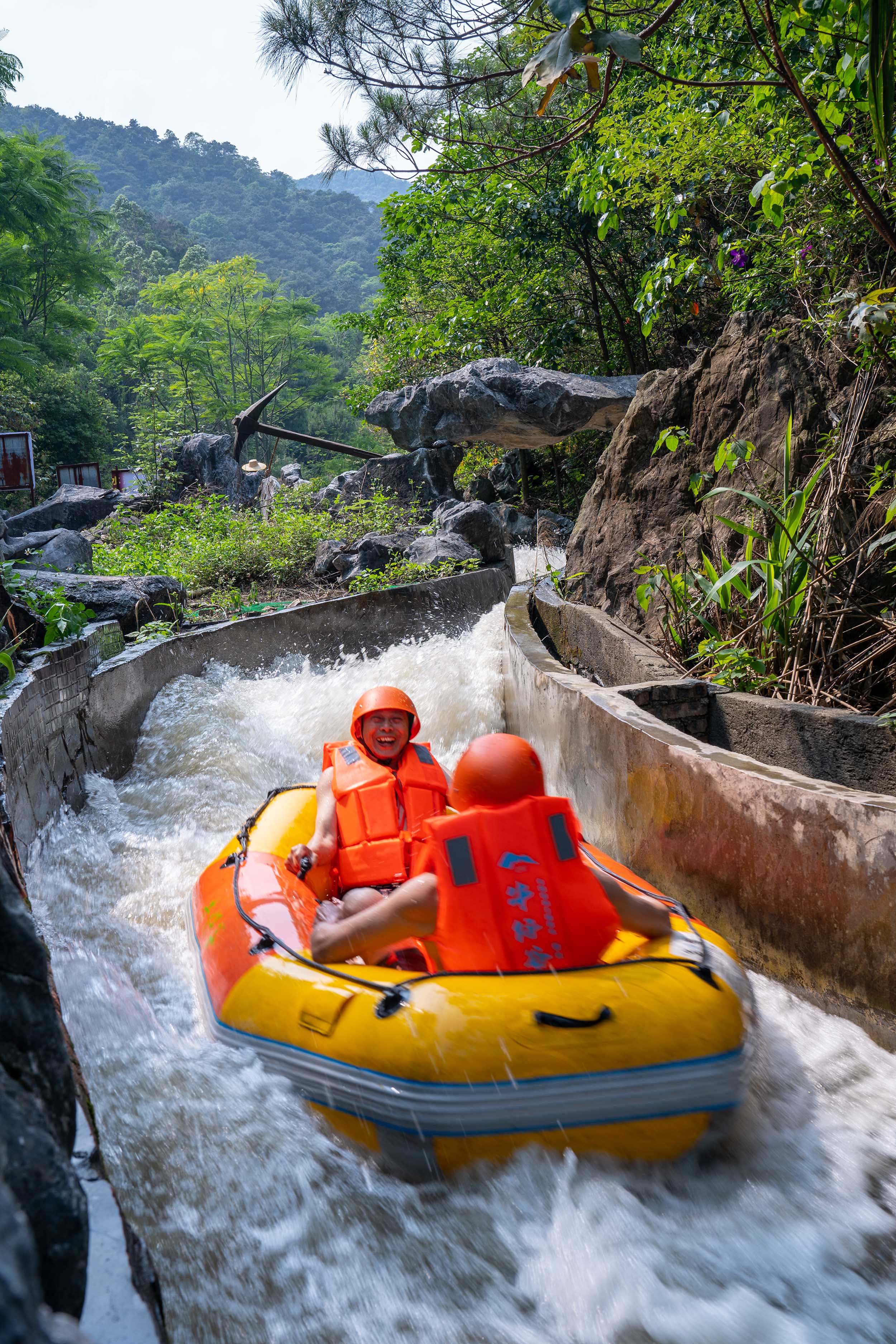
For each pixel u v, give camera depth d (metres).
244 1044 3.54
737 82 4.86
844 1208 3.06
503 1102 2.90
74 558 11.63
